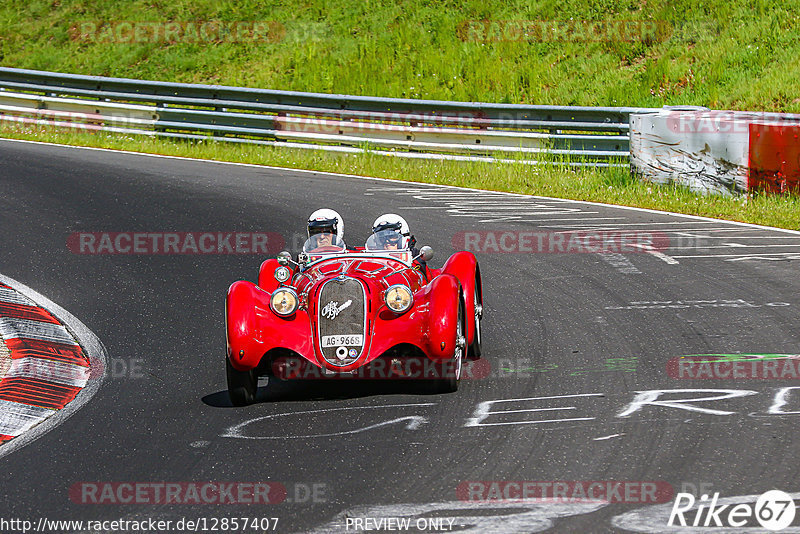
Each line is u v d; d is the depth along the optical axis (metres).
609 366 27.92
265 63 104.44
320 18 112.38
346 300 25.70
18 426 25.11
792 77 81.69
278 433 23.44
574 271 40.84
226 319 25.77
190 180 64.62
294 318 26.19
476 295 31.05
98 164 70.06
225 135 78.94
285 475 20.56
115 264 43.69
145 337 33.50
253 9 116.38
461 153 70.62
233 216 53.53
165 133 80.12
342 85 97.31
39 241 47.78
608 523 17.39
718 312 33.44
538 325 32.97
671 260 42.34
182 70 105.19
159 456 22.23
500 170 66.56
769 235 47.84
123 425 24.75
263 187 62.53
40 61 109.50
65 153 74.81
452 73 96.19
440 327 25.14
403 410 24.78
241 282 27.30
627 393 25.28
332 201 57.94
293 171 70.06
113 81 81.19
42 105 84.81
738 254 43.28
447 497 18.91
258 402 26.42
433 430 23.03
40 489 20.52
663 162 59.66
